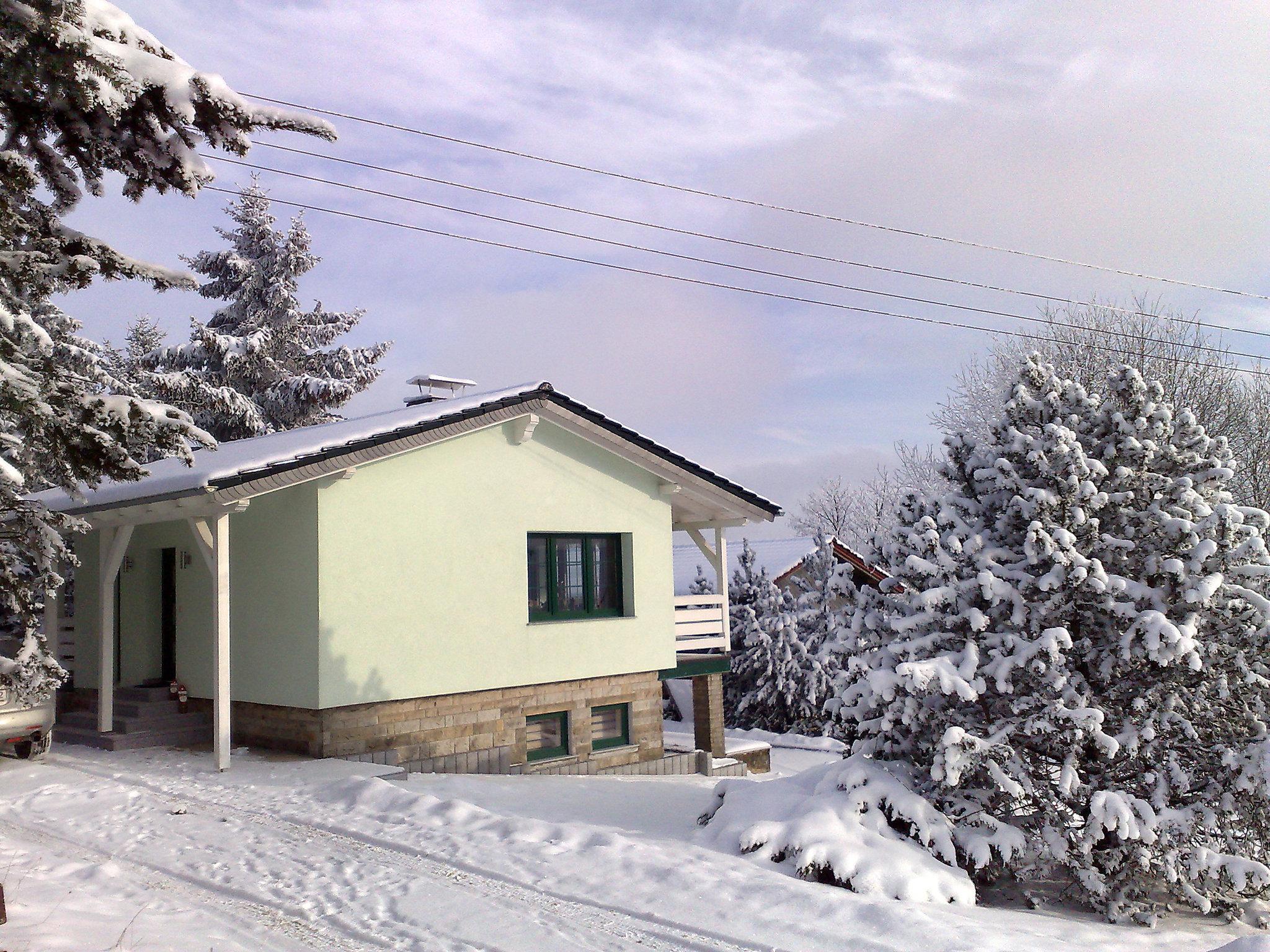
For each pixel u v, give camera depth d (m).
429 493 14.67
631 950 6.81
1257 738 9.89
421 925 7.25
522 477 15.91
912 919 7.32
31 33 5.15
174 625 16.31
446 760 14.60
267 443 15.83
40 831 10.04
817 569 26.36
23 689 8.44
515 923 7.29
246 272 33.50
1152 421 11.10
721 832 9.83
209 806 10.84
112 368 28.62
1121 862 9.62
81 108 5.77
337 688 13.41
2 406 6.45
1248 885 9.69
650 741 17.61
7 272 6.50
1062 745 10.16
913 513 11.82
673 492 18.14
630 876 8.33
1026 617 10.48
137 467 6.86
